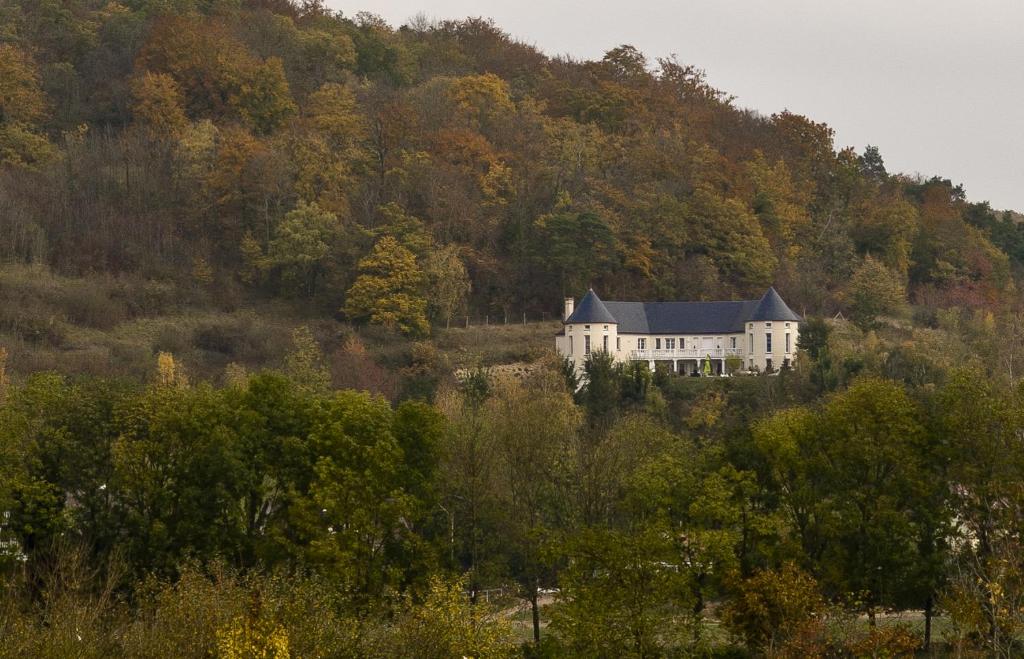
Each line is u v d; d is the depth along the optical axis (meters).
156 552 86.25
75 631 61.56
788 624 76.25
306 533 89.25
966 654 69.88
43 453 89.06
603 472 99.00
